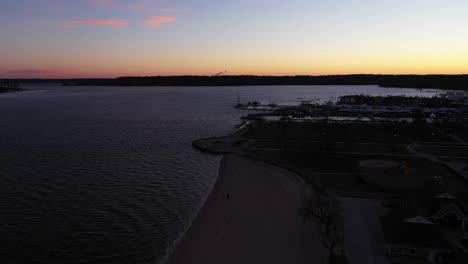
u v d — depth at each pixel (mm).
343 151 105250
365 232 51562
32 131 158000
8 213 62281
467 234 49812
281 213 61719
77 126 175750
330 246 48562
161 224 58812
